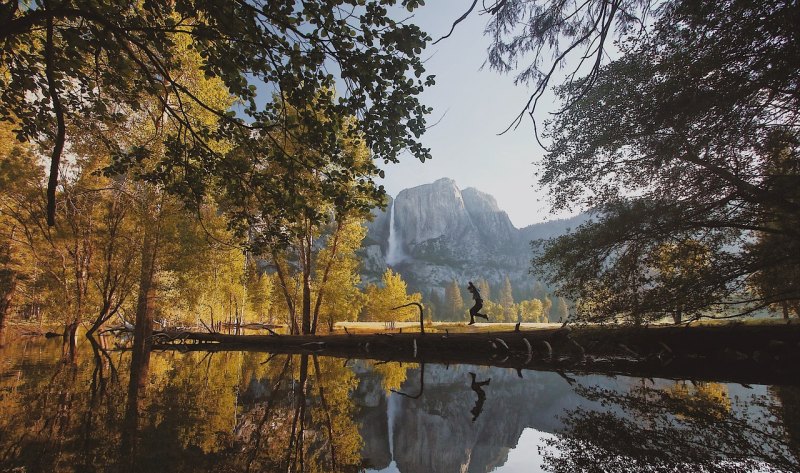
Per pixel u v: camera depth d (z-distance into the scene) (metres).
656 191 9.55
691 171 9.07
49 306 17.53
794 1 4.83
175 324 30.91
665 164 9.00
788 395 6.54
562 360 13.39
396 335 16.97
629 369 10.52
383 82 4.36
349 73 4.27
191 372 9.36
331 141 5.05
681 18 5.98
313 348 18.03
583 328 11.03
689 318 9.97
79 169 13.35
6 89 4.54
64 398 5.86
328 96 4.64
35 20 3.58
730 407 5.73
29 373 8.40
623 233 9.41
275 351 16.73
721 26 5.82
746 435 4.37
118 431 4.26
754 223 8.66
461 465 3.98
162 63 4.91
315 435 4.65
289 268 25.14
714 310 9.67
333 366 11.80
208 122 11.98
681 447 4.00
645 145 8.95
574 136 10.29
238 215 5.94
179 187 5.57
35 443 3.79
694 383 8.01
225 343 19.66
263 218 6.04
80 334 24.80
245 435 4.39
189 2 3.88
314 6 3.85
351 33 4.11
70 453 3.55
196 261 17.28
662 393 7.06
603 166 10.00
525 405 6.78
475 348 16.34
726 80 6.50
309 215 5.85
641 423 5.06
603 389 7.73
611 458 3.79
